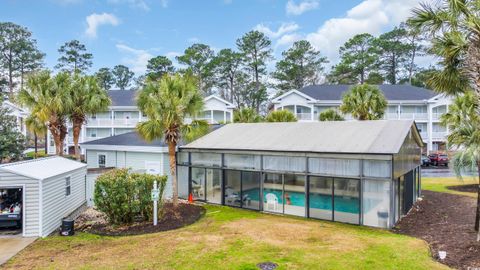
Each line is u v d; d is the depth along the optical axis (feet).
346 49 208.85
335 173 45.47
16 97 70.13
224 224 44.11
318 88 142.92
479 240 32.65
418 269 27.12
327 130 54.85
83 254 32.73
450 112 70.08
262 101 207.62
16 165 41.50
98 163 73.87
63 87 69.51
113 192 42.63
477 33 30.25
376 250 32.12
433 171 105.91
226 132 66.95
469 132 53.52
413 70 209.67
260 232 39.63
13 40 202.59
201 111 53.52
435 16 33.09
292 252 32.07
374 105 84.58
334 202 45.85
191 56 197.36
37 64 209.56
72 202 49.88
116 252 33.19
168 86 50.39
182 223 45.06
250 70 201.77
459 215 47.19
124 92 155.53
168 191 64.28
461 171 67.92
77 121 73.10
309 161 48.01
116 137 78.38
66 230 39.78
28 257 31.99
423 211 51.21
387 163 41.29
